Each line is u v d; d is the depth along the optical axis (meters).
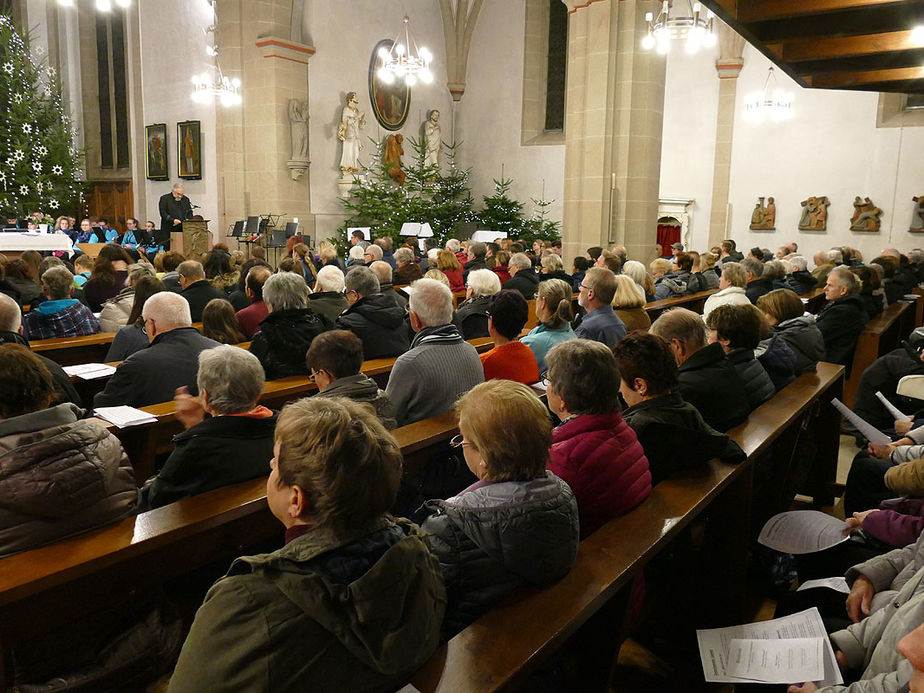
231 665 1.23
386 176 17.25
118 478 2.12
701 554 2.99
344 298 5.60
